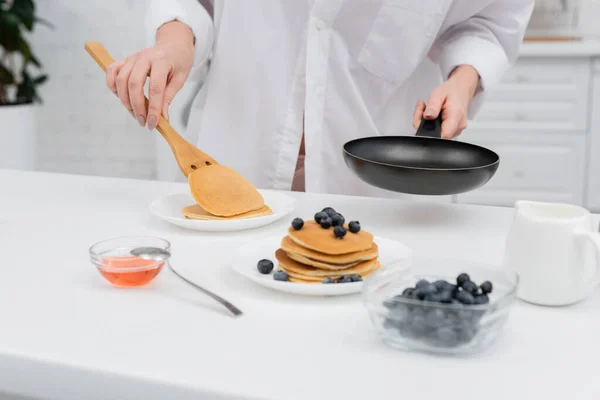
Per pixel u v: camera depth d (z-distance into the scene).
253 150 1.43
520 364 0.55
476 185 0.94
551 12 3.19
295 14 1.35
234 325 0.63
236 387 0.51
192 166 1.00
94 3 3.09
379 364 0.55
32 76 3.22
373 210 1.05
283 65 1.38
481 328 0.56
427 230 0.95
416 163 1.06
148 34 1.36
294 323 0.63
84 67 3.18
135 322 0.63
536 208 0.73
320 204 1.08
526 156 2.85
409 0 1.29
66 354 0.56
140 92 1.05
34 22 3.03
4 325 0.62
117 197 1.11
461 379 0.53
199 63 1.38
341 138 1.41
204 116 1.44
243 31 1.38
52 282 0.73
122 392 0.54
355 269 0.72
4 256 0.82
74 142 3.29
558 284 0.67
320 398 0.50
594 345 0.59
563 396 0.50
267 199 1.06
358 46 1.36
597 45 2.66
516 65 2.77
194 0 1.40
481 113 2.85
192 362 0.55
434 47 1.47
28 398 0.59
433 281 0.64
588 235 0.65
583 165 2.82
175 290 0.72
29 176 1.26
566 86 2.75
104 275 0.72
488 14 1.40
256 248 0.82
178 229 0.94
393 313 0.57
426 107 1.14
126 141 3.24
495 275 0.62
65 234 0.91
